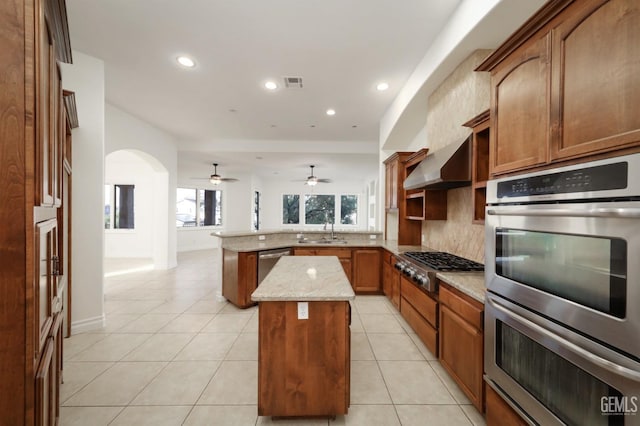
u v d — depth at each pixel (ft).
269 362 5.43
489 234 5.09
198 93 12.19
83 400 6.17
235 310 11.84
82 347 8.52
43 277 3.76
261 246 13.16
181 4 6.97
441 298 7.20
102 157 9.80
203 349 8.47
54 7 3.64
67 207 9.16
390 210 14.76
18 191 2.85
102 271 9.96
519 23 6.31
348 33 8.13
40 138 3.05
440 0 6.88
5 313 2.84
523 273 4.32
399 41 8.55
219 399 6.24
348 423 5.56
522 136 4.47
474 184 7.41
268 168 27.94
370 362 7.80
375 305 12.58
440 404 6.14
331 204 38.19
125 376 7.07
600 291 3.12
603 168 3.07
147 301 13.01
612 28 3.03
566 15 3.61
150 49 8.93
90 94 9.43
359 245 14.06
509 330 4.67
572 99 3.53
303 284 6.06
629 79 2.87
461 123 8.46
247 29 7.91
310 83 11.22
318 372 5.47
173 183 20.01
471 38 6.91
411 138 14.39
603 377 3.08
